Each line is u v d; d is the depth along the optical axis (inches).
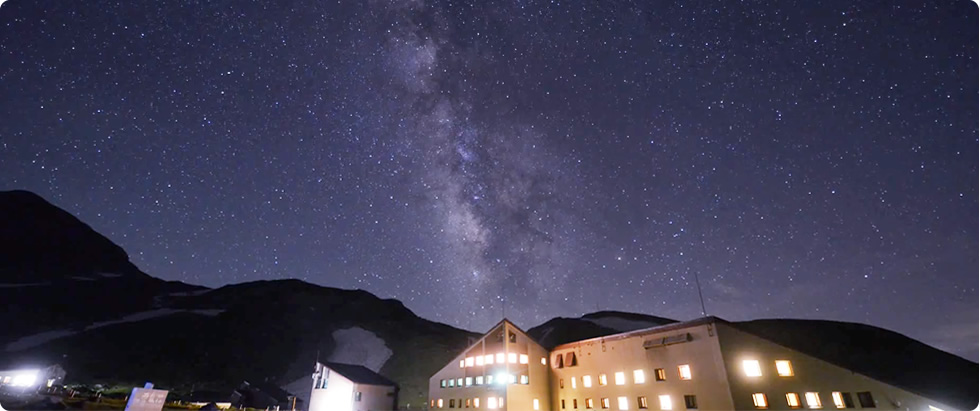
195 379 4544.8
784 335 2984.7
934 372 2266.2
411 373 4886.8
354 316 7293.3
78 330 5369.1
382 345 5984.3
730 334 1520.7
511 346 2026.3
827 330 3058.6
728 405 1408.7
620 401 1734.7
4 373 1967.3
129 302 6909.5
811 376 1396.4
